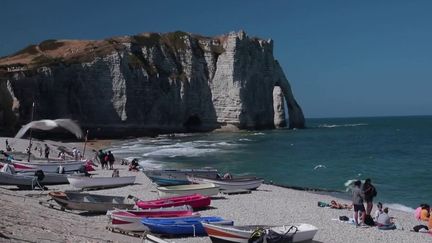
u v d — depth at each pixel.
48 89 102.31
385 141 110.50
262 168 58.88
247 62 142.75
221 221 19.36
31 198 25.45
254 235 17.27
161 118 126.62
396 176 51.50
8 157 43.50
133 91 119.50
